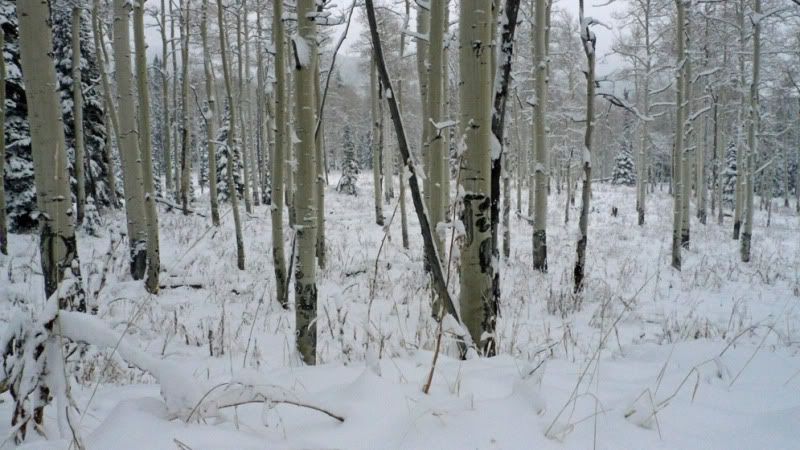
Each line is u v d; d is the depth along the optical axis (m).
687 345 3.43
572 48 20.09
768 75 20.23
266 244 13.09
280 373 2.89
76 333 1.92
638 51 20.92
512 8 3.64
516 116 20.73
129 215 8.01
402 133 2.76
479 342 3.53
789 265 12.02
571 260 12.27
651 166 41.25
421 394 2.22
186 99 16.64
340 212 21.31
